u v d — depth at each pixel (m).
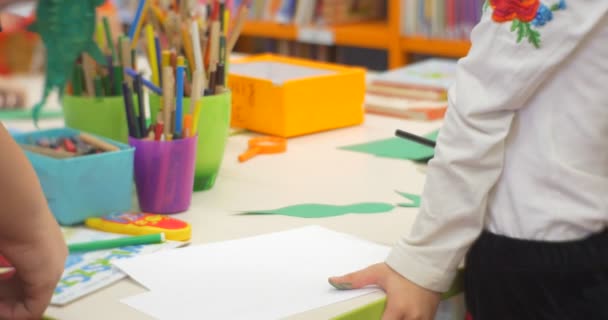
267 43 3.09
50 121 1.51
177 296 0.78
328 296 0.78
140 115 1.04
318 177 1.19
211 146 1.11
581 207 0.81
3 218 0.67
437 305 0.84
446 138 0.85
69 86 1.21
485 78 0.82
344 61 2.98
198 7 1.20
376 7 2.93
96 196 0.99
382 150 1.33
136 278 0.82
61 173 0.96
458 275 0.88
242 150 1.35
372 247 0.91
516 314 0.86
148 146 1.01
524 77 0.79
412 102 1.65
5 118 1.53
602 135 0.81
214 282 0.81
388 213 1.03
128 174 1.02
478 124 0.82
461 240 0.84
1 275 0.78
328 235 0.95
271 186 1.15
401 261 0.83
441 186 0.84
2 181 0.66
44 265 0.70
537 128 0.82
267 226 0.99
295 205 1.06
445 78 1.77
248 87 1.45
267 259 0.87
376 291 0.81
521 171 0.84
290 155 1.32
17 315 0.71
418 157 1.27
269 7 2.90
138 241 0.92
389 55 2.73
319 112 1.45
